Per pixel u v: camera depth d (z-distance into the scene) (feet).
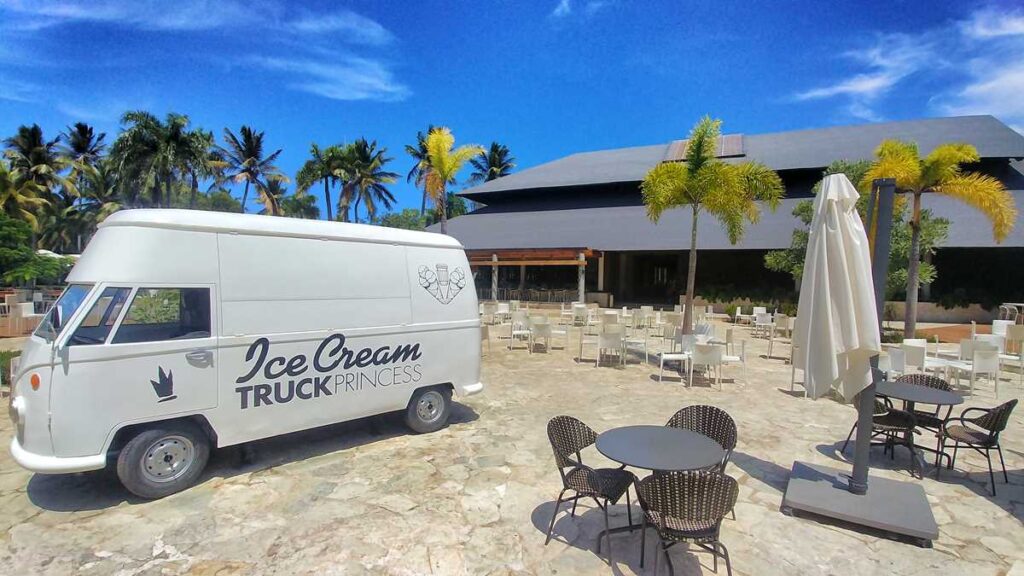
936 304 74.08
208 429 15.66
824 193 14.47
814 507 13.94
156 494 14.62
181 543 12.45
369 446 19.39
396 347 19.54
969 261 81.92
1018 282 78.89
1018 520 14.20
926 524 12.89
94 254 14.39
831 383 13.75
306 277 17.22
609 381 31.65
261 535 12.88
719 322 72.79
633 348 43.96
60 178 140.97
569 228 108.17
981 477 17.22
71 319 13.33
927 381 19.95
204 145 125.39
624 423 22.93
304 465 17.43
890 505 13.91
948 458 17.74
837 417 24.09
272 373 16.40
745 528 13.60
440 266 21.17
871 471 17.69
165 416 14.43
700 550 12.49
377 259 19.13
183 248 14.87
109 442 13.58
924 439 21.30
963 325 70.28
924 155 95.45
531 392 28.58
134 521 13.43
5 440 19.13
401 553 12.21
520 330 48.11
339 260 18.08
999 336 35.50
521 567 11.72
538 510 14.47
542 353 42.24
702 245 88.69
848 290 13.57
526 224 116.06
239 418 15.76
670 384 30.94
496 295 91.15
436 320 20.80
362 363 18.61
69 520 13.42
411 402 20.45
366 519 13.79
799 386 30.58
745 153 119.44
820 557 12.23
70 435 13.04
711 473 10.62
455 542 12.73
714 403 26.53
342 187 156.87
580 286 85.15
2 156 137.08
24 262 74.64
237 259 15.81
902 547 12.69
